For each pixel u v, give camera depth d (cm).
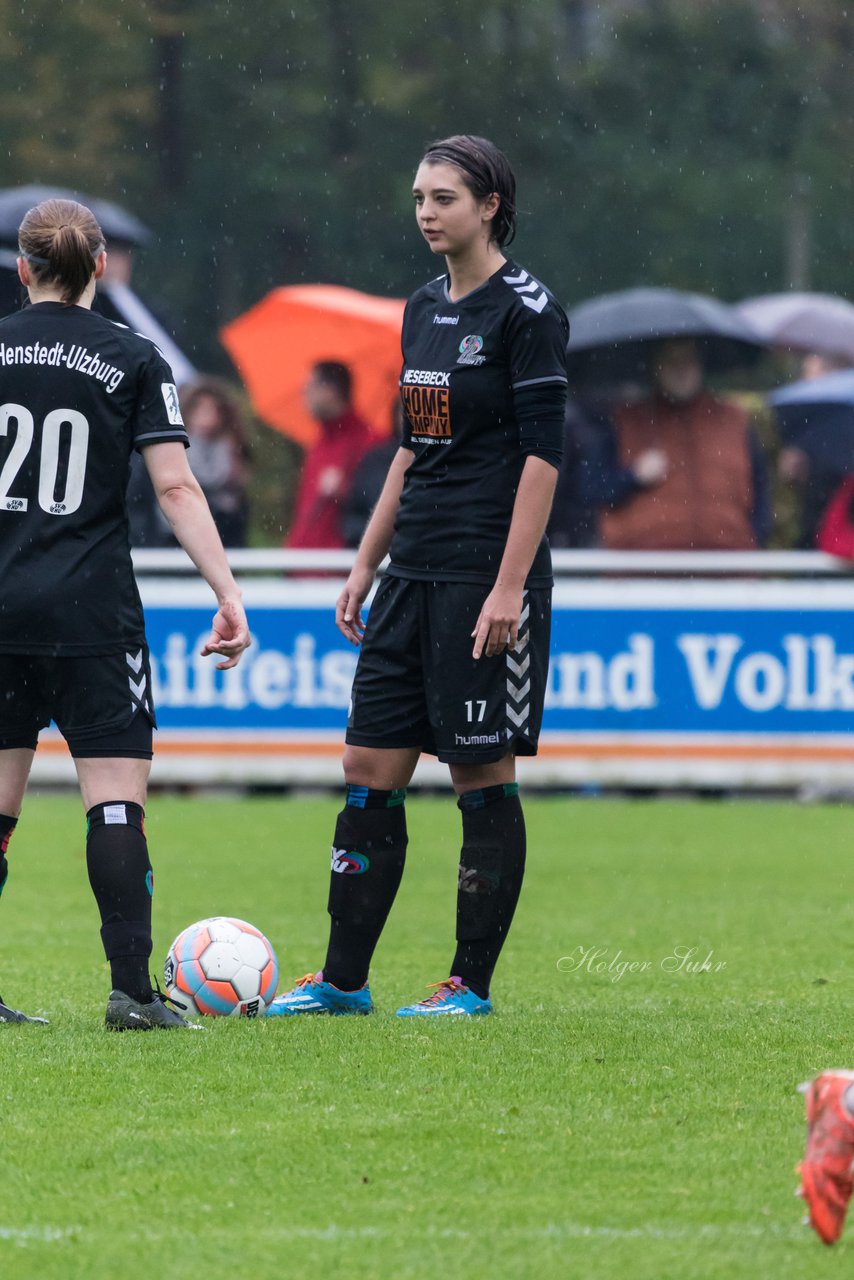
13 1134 1421
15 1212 1243
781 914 2834
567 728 4300
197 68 11069
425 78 11469
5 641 1756
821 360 5419
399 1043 1733
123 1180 1309
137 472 4341
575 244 11388
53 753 4550
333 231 10944
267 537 6262
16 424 1759
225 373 10469
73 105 10844
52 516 1761
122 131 10919
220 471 4472
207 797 4419
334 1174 1322
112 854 1788
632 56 12112
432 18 11612
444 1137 1413
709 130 11938
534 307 1852
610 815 4109
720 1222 1219
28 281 1811
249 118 11075
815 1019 1914
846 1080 1158
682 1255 1153
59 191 4969
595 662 4281
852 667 4284
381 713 1933
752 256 11469
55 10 10900
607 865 3388
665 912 2856
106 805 1794
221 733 4275
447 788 4559
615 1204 1256
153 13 11012
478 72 11544
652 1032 1816
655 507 4459
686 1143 1402
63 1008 1978
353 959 1939
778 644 4275
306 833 3809
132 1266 1139
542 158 11638
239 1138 1409
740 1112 1494
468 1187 1293
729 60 12050
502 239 1900
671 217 11438
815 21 12438
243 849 3578
